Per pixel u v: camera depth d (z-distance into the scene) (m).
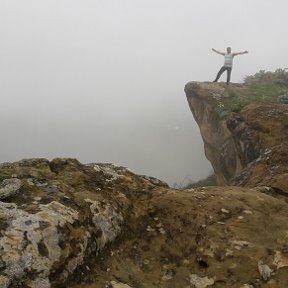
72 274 4.50
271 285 5.08
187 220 5.88
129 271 5.07
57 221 4.72
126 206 5.93
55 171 6.07
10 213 4.66
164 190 6.50
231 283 5.08
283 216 6.25
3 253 4.20
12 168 5.70
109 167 6.72
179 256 5.43
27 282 4.13
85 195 5.47
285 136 12.53
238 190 6.82
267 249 5.50
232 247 5.48
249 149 13.26
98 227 5.19
